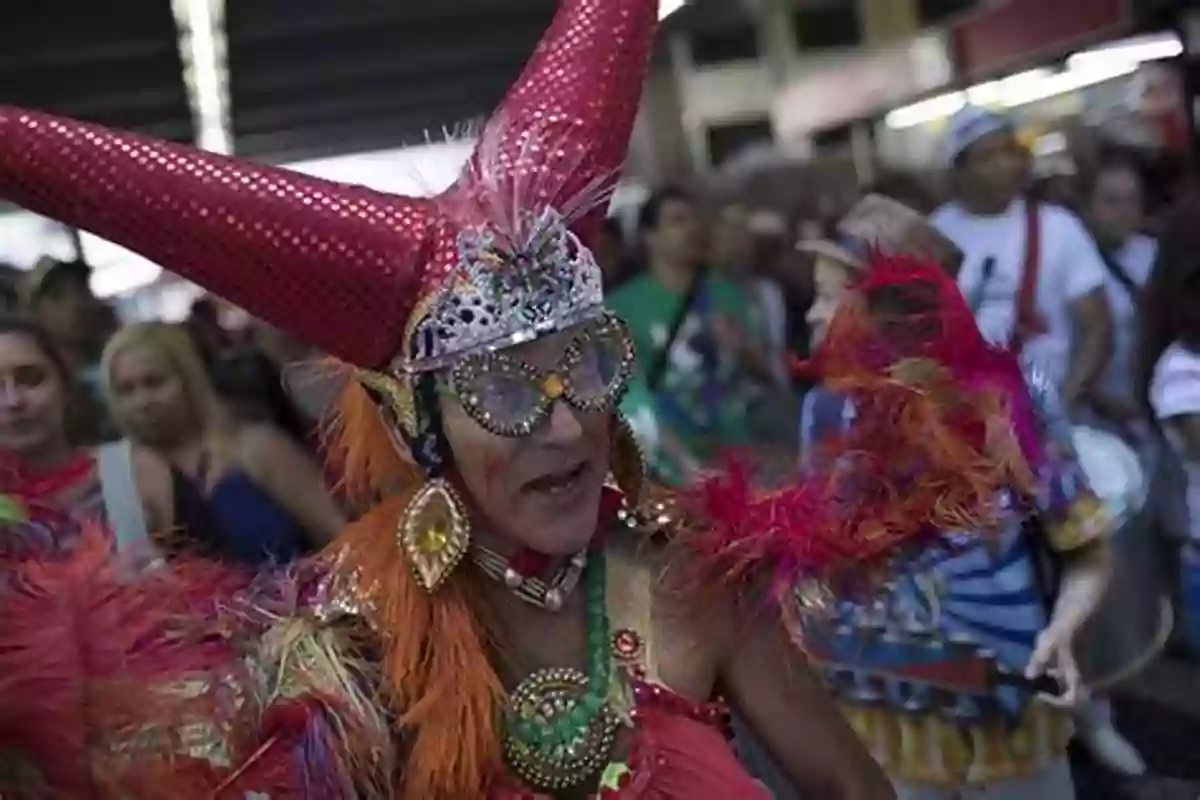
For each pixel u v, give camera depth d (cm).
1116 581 194
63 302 238
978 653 159
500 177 102
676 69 725
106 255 250
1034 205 261
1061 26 442
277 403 194
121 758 88
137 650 92
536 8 622
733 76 720
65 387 182
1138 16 402
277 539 183
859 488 118
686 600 117
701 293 299
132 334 197
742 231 319
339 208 100
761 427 279
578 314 101
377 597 105
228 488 184
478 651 105
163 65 656
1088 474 180
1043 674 160
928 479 117
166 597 98
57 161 98
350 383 111
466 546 104
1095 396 235
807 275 306
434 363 100
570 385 101
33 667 84
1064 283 253
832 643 150
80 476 106
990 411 118
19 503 95
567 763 107
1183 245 226
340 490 116
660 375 286
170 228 99
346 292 101
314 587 107
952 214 270
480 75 784
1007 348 123
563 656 112
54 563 90
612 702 109
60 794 85
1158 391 220
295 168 108
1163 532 208
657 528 117
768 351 290
